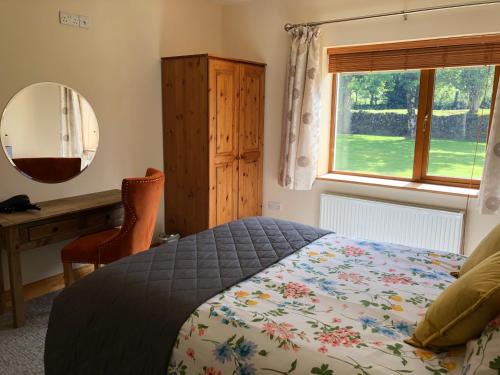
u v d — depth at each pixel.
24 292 3.21
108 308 1.77
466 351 1.36
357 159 4.16
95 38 3.42
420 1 3.38
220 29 4.56
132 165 3.86
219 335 1.51
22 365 2.37
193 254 2.23
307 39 3.84
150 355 1.58
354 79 4.04
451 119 3.59
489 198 3.16
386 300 1.76
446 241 3.40
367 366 1.32
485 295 1.29
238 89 3.99
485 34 3.21
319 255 2.28
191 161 3.93
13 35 2.93
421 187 3.62
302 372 1.33
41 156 3.19
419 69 3.60
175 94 3.92
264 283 1.90
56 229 2.90
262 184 4.50
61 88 3.25
